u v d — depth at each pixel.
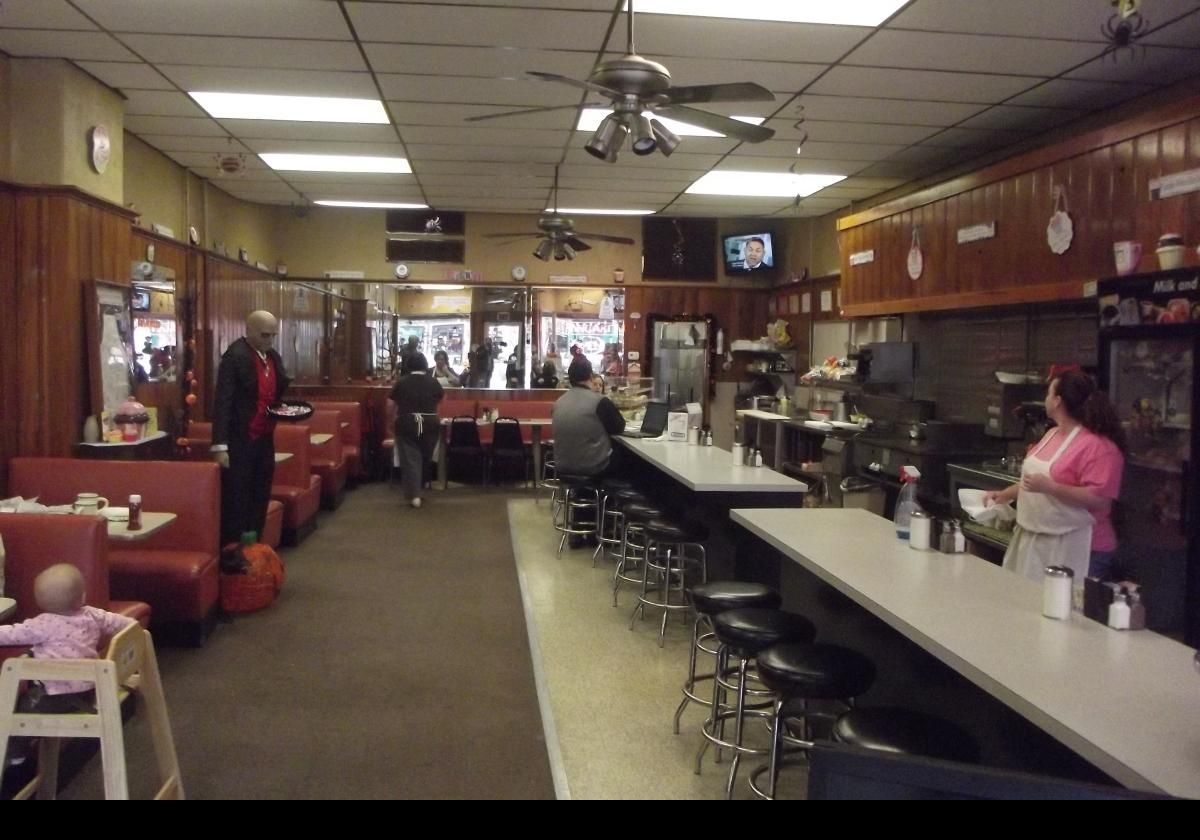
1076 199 4.93
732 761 3.25
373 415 10.30
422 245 10.85
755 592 3.41
